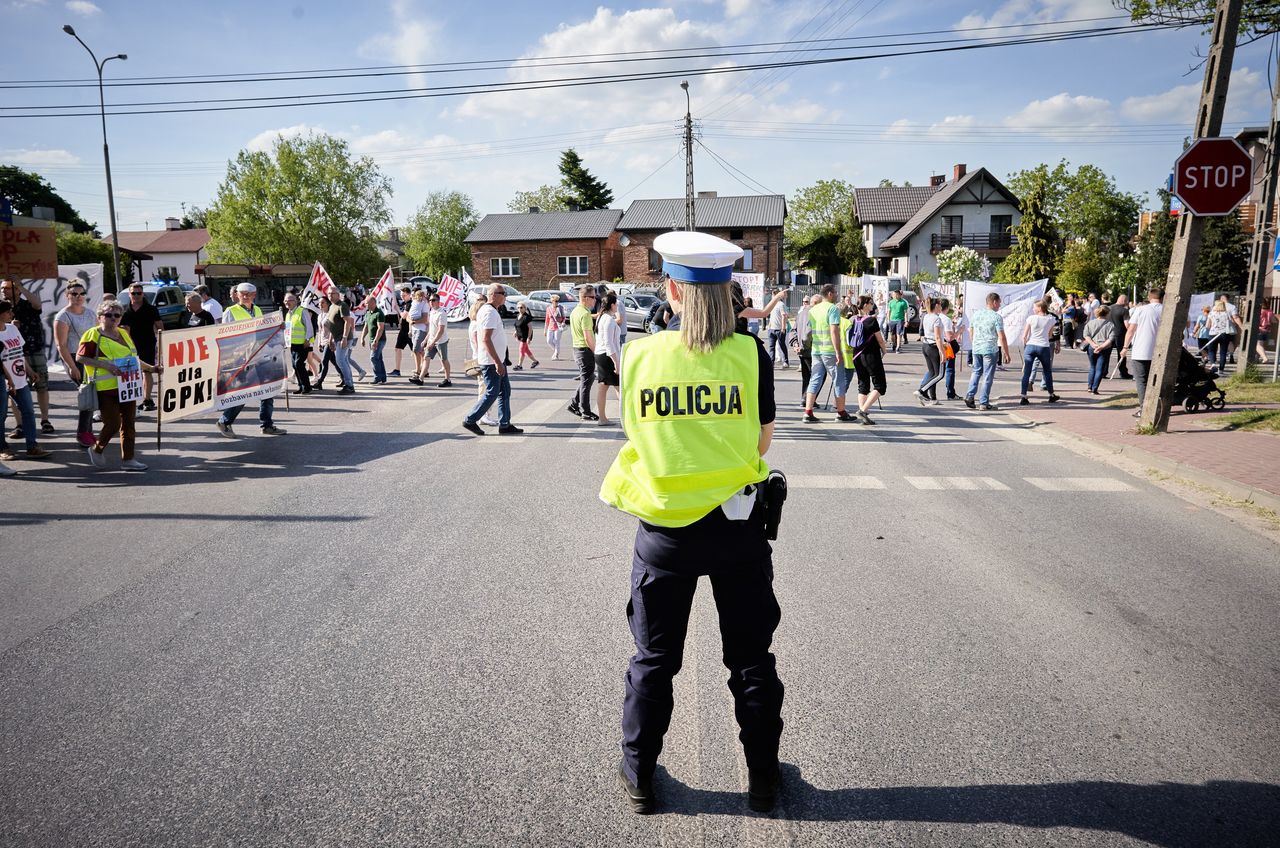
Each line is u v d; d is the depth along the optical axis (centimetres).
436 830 244
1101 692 330
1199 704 321
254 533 549
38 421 1033
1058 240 4416
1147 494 677
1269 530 568
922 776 272
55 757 285
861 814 252
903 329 2448
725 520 236
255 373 917
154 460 796
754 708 247
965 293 2239
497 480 710
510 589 445
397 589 445
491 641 378
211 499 642
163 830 245
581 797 261
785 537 548
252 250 5228
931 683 337
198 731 301
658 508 232
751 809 255
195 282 5256
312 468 760
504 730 301
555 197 7838
